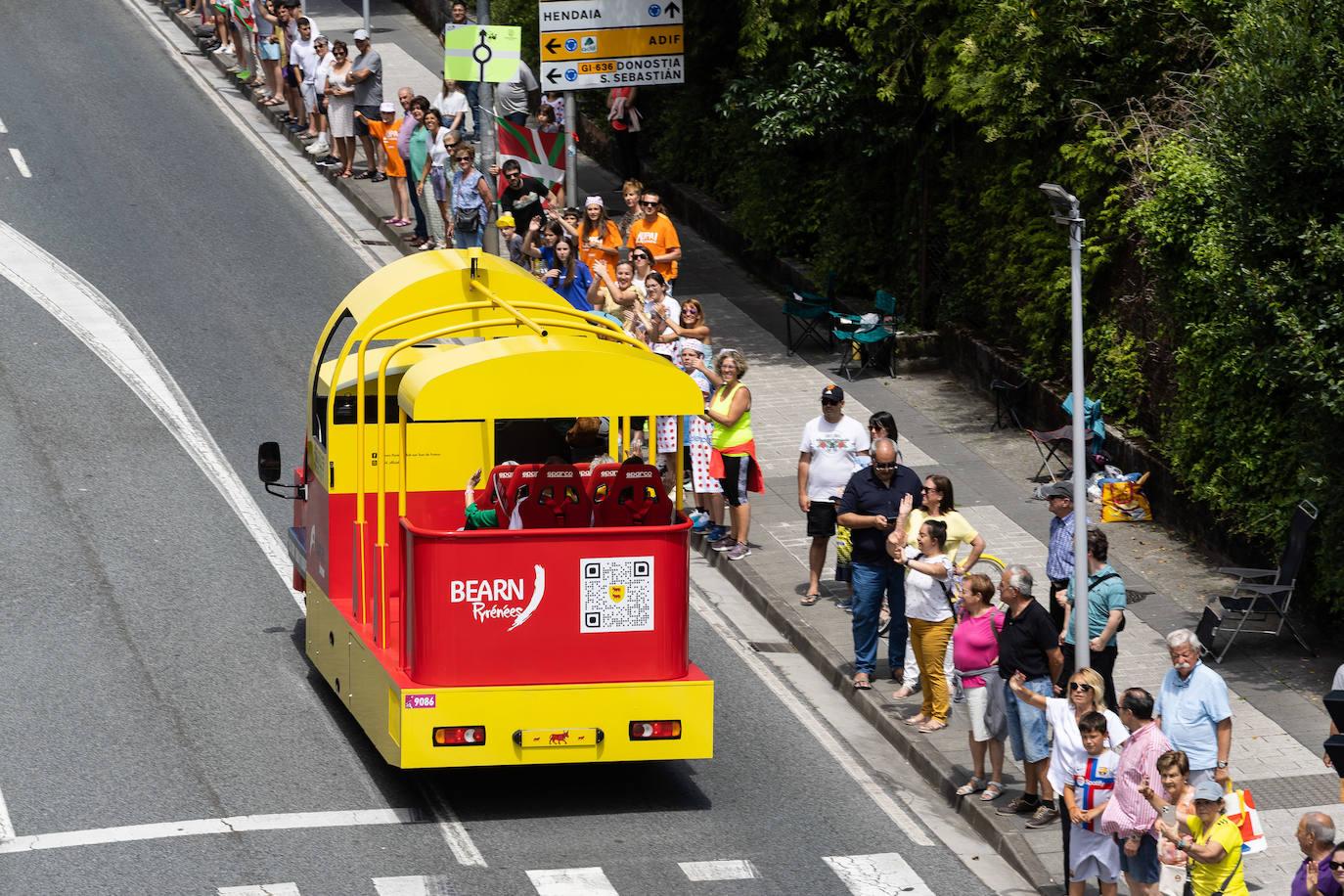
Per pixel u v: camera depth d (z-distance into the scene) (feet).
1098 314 93.04
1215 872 53.42
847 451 77.51
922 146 106.93
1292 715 68.69
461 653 58.95
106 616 74.74
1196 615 76.89
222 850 57.62
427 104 120.26
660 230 107.65
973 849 60.44
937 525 66.54
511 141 115.03
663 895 55.93
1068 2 91.61
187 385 99.55
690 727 60.34
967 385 104.17
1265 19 71.61
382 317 67.41
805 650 75.66
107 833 58.39
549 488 60.03
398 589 67.15
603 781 64.39
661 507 60.70
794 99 106.42
